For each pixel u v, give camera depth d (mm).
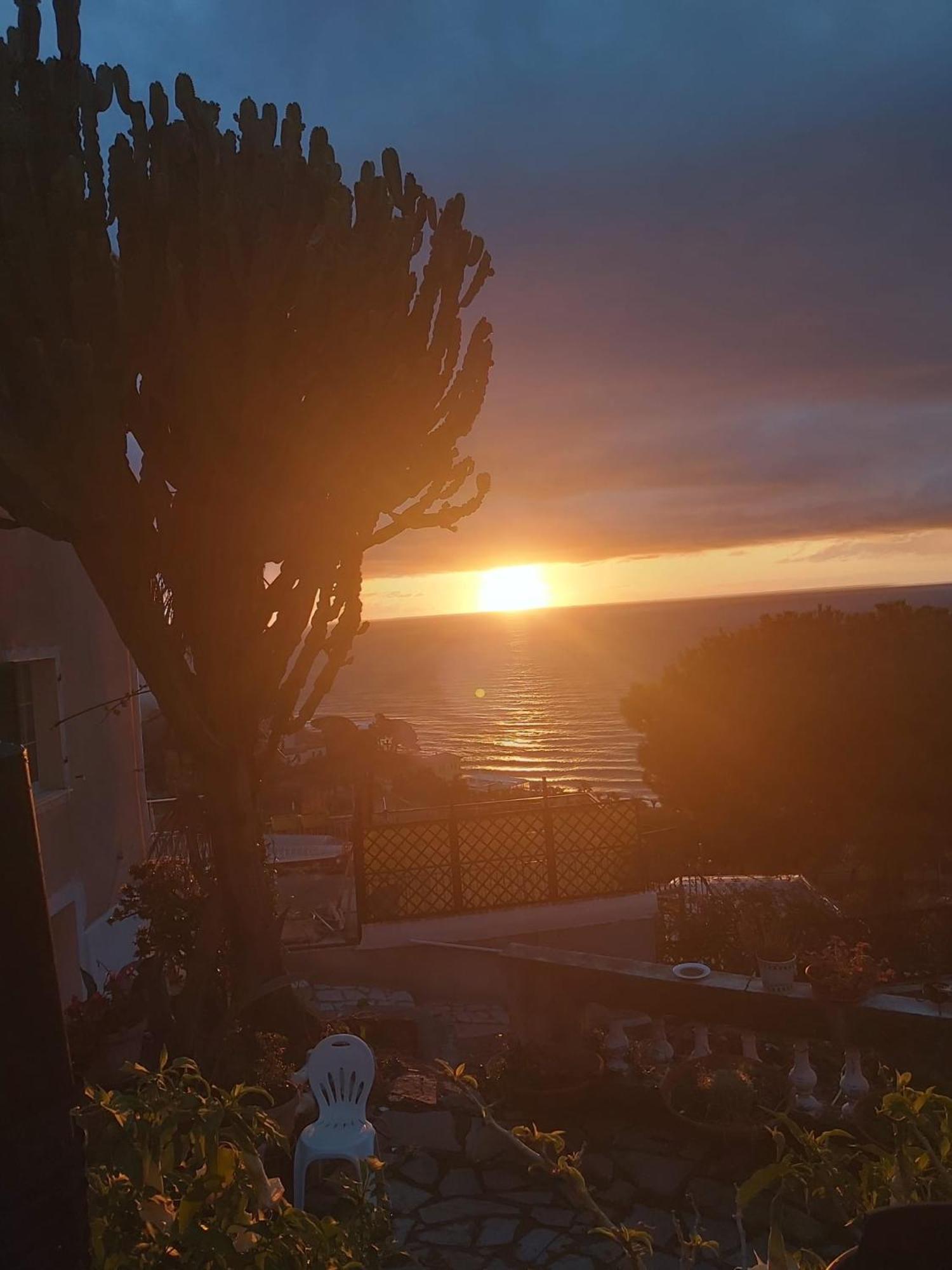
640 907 11312
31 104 6703
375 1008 10188
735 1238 5438
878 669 19328
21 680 9977
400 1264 5180
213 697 7699
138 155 6684
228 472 7031
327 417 7105
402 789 31500
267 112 7043
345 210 6977
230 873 7961
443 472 7891
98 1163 1968
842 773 18766
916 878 19031
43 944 1149
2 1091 1093
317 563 7570
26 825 1148
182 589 7539
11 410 6387
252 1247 1887
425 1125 6680
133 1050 6863
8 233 6273
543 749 129125
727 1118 6117
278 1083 6707
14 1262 1084
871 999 6859
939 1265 1086
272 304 6809
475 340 7910
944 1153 2111
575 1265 5262
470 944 11117
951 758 18422
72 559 10781
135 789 12172
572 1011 7426
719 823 19547
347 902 13219
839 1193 2064
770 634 21609
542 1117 6652
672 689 20938
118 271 6547
